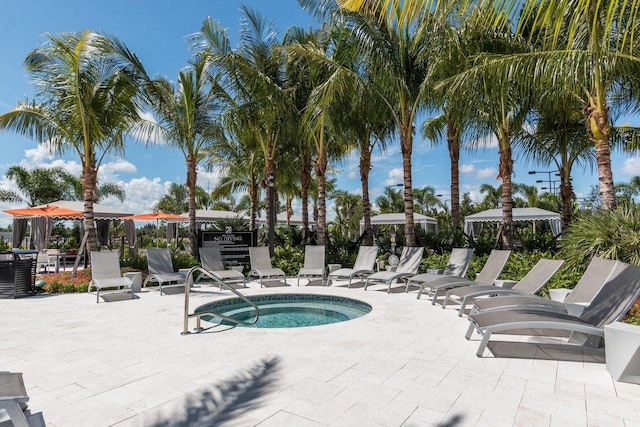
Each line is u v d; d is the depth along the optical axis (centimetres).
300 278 1237
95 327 610
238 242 1373
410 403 335
